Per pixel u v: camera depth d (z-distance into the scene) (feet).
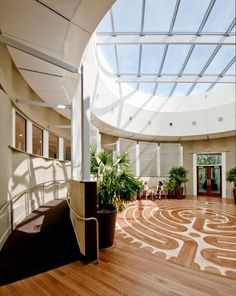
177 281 8.41
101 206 12.73
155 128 35.65
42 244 11.57
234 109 31.50
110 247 12.09
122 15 19.30
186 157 40.88
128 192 12.32
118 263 9.91
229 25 20.79
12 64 14.23
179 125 36.17
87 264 9.62
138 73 29.99
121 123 30.76
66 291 7.45
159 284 8.14
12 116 14.32
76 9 8.25
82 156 11.62
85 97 12.09
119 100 30.30
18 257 9.98
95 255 10.08
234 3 18.08
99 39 21.98
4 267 9.02
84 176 11.50
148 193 33.88
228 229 16.61
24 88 17.04
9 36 9.93
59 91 16.84
